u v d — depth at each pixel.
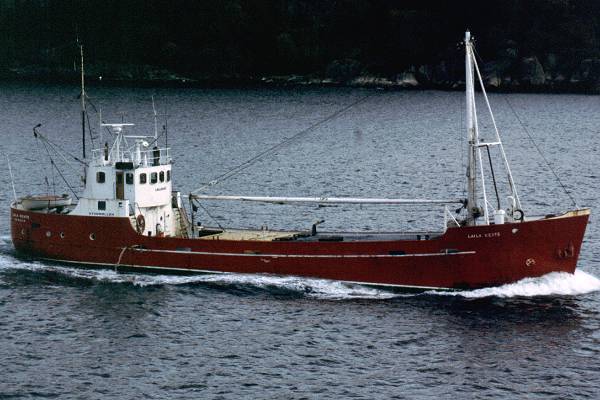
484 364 197.62
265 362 198.75
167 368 195.75
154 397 183.50
